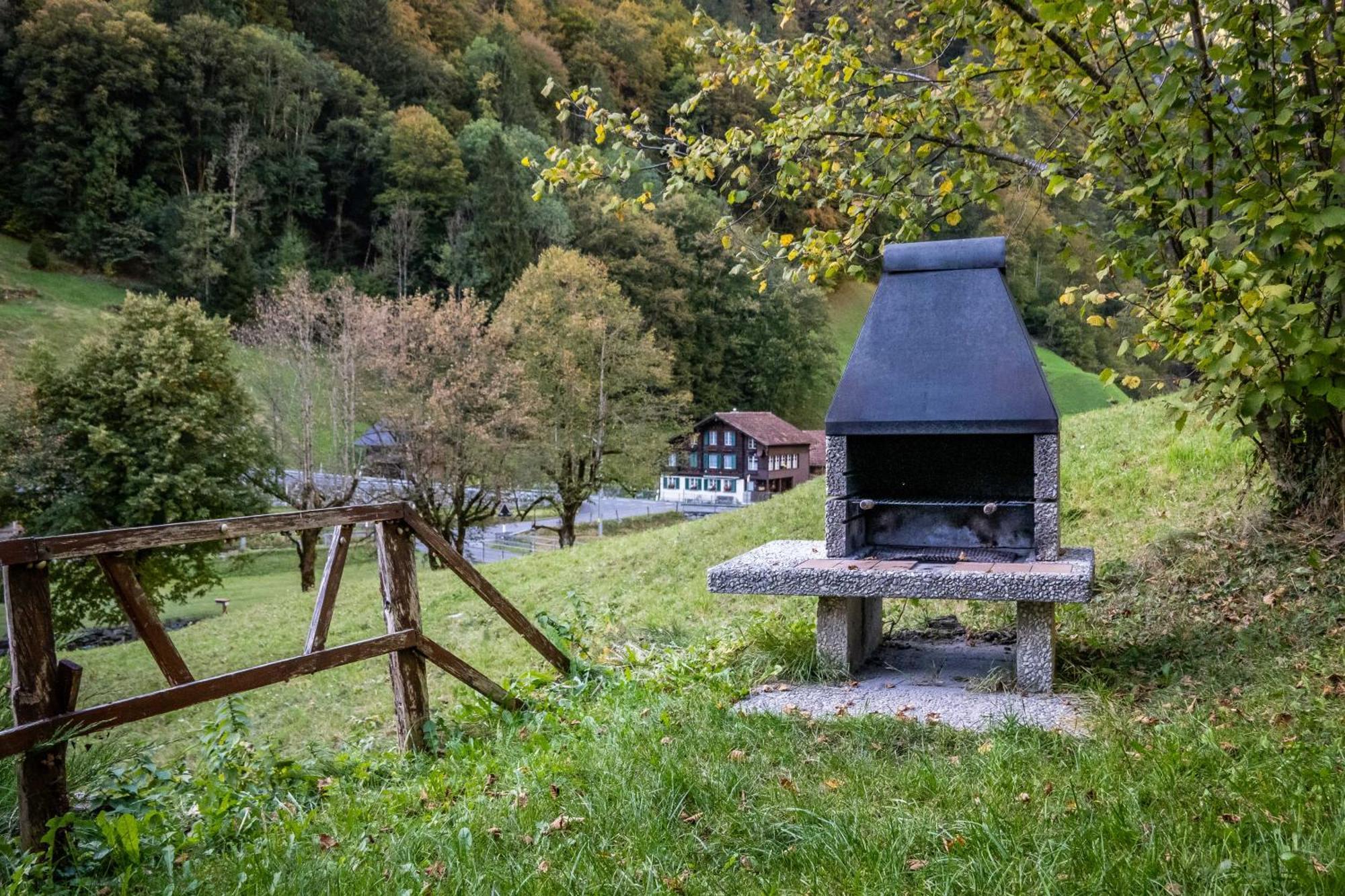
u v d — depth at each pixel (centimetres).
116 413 3128
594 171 825
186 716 1247
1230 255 576
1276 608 643
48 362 3109
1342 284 603
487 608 1588
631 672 691
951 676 627
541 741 519
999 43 718
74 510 2888
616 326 4359
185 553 3047
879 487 718
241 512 3288
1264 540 740
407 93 10838
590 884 319
